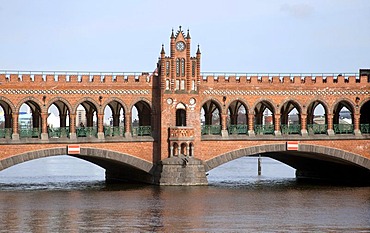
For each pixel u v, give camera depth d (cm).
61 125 12369
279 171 17825
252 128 12412
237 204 9644
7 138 11219
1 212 8838
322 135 12631
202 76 12231
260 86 12469
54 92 11556
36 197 10369
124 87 11919
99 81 11794
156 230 7638
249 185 12531
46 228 7706
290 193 11100
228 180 13938
